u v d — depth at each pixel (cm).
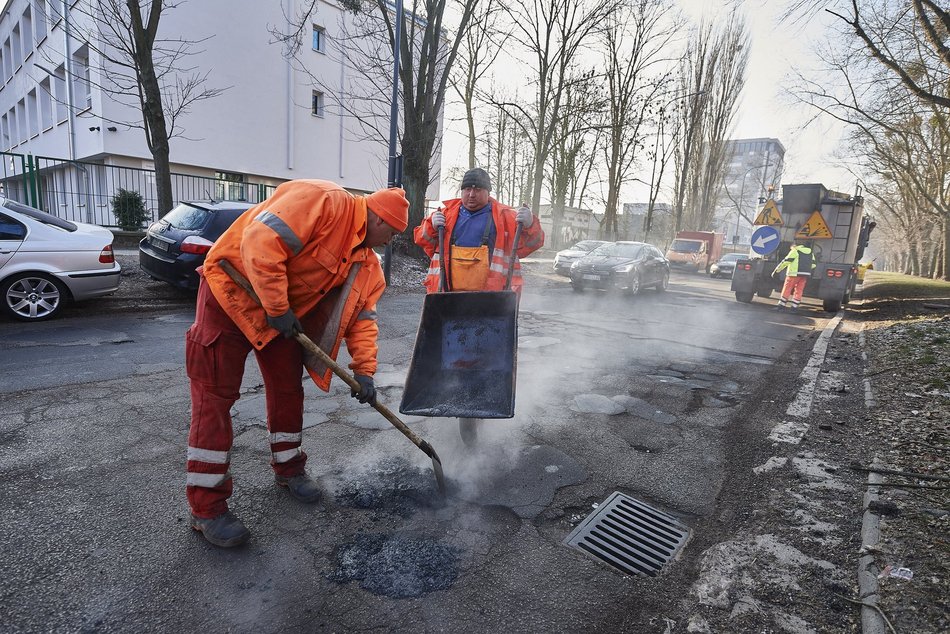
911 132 1431
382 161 2561
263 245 212
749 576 227
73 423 356
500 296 327
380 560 230
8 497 262
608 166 2820
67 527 241
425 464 324
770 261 1284
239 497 276
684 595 218
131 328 640
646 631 197
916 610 200
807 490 304
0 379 436
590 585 222
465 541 248
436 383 315
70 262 662
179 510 259
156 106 953
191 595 203
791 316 1080
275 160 2102
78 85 1728
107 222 1659
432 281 375
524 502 286
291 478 279
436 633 191
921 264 3294
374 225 255
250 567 221
